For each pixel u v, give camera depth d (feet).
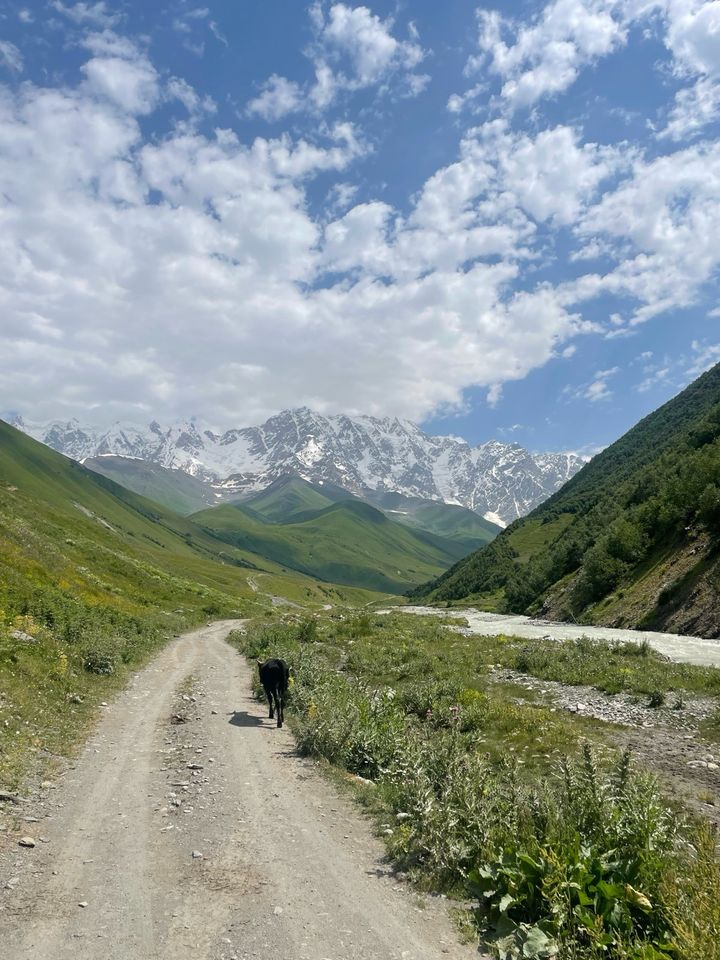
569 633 200.13
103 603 149.07
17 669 60.54
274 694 58.80
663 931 19.95
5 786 34.99
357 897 24.49
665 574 227.61
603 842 25.03
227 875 25.96
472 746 48.37
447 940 21.59
